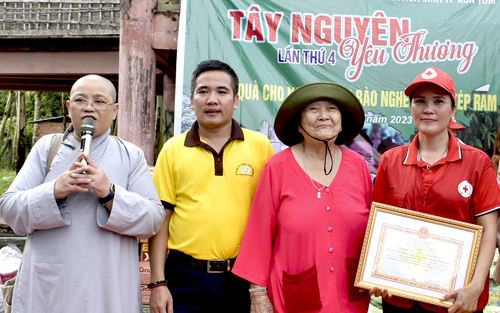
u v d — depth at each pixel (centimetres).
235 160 218
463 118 412
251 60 410
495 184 191
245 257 194
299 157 204
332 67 413
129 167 205
